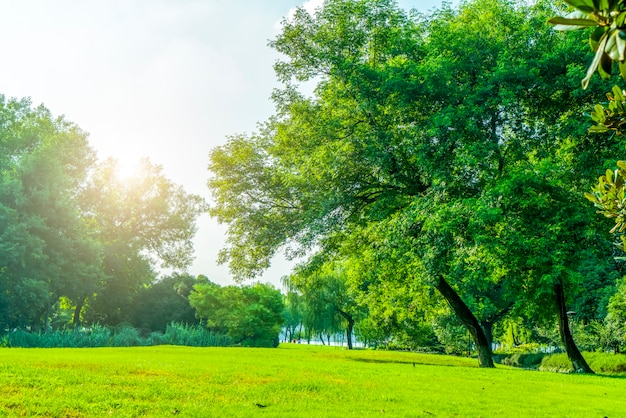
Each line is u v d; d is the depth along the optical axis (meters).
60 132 55.81
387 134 22.72
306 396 11.05
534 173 20.05
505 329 58.00
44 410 8.07
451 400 11.55
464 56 21.84
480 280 24.47
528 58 21.73
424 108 22.31
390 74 21.53
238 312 58.44
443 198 20.86
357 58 23.81
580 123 19.94
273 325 60.75
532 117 22.47
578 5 1.90
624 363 30.48
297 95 26.92
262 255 27.91
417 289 27.45
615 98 3.05
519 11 24.17
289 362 18.80
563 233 19.66
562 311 23.75
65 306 61.38
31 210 45.09
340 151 23.38
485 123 21.88
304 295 55.03
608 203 3.49
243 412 8.91
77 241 47.12
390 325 52.22
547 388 15.01
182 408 8.96
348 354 30.61
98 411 8.34
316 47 25.77
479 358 25.77
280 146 27.78
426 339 56.06
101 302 60.09
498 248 19.20
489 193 19.34
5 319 42.44
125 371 12.57
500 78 20.33
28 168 45.72
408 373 17.19
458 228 20.23
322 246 28.73
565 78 20.25
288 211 27.89
